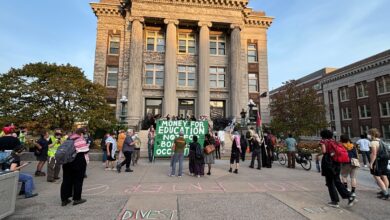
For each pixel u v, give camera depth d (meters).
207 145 10.82
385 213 5.58
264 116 31.16
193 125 16.03
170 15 28.56
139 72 27.20
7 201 5.05
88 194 7.05
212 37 31.36
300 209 5.77
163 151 15.22
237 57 29.00
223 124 26.61
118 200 6.41
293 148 13.10
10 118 15.45
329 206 6.02
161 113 28.91
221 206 5.92
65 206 5.89
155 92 28.73
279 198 6.70
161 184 8.41
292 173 11.12
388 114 36.53
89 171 11.21
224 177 9.87
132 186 8.09
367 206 6.12
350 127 43.97
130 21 28.28
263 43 32.75
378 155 6.97
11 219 5.01
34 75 17.45
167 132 15.57
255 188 7.93
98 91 19.69
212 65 30.36
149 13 28.20
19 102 16.41
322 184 8.65
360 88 42.12
